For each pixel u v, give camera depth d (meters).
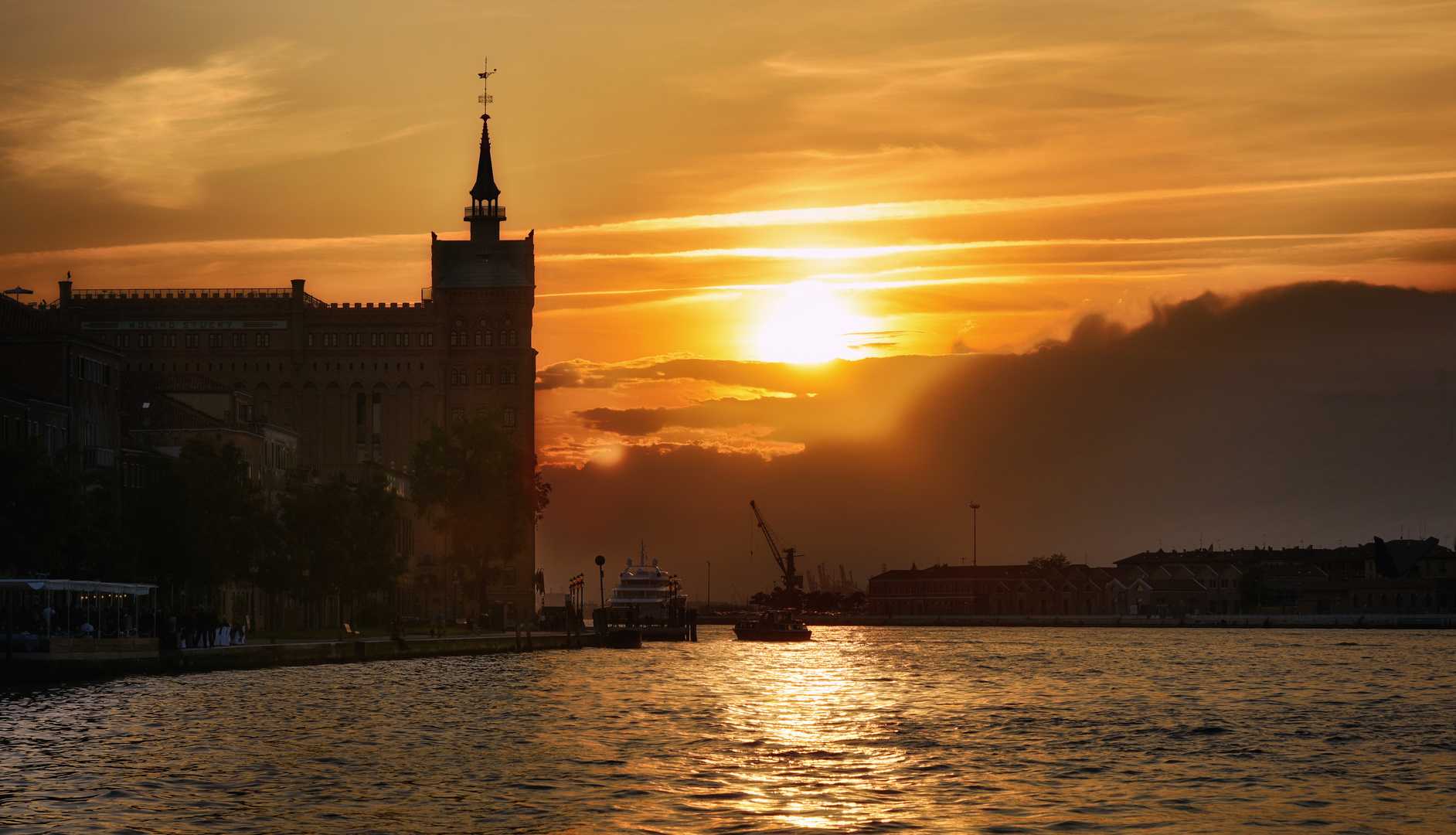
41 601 103.62
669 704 96.00
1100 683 125.00
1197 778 62.94
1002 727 83.25
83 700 81.81
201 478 122.00
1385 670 145.88
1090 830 51.12
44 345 126.31
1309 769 66.19
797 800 55.81
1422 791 60.00
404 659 137.50
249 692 90.75
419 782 58.66
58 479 101.38
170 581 123.44
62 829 48.50
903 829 50.78
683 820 51.66
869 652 198.88
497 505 188.62
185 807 52.34
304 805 53.38
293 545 141.00
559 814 52.41
